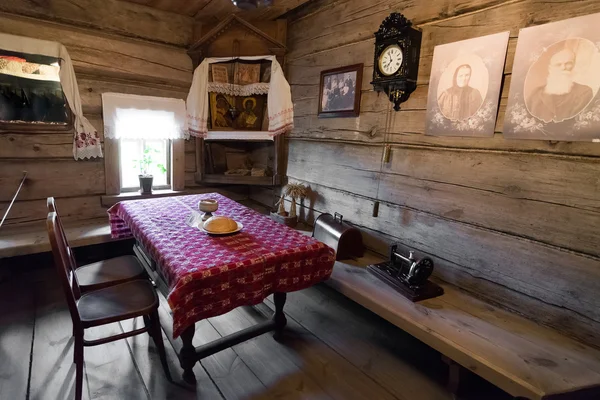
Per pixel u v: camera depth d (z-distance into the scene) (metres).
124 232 2.53
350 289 2.02
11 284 2.62
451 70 1.92
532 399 1.29
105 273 1.96
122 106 3.00
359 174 2.58
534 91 1.60
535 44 1.58
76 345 1.49
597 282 1.49
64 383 1.68
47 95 2.69
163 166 3.46
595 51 1.41
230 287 1.51
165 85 3.21
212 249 1.68
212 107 3.27
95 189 3.05
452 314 1.76
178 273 1.41
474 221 1.91
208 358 1.91
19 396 1.58
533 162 1.65
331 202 2.86
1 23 2.47
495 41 1.73
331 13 2.69
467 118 1.87
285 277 1.69
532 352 1.48
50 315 2.23
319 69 2.85
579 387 1.30
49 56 2.65
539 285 1.67
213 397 1.65
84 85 2.85
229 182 3.37
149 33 3.05
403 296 1.93
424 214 2.16
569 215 1.55
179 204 2.50
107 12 2.84
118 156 3.10
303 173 3.14
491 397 1.71
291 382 1.77
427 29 2.05
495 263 1.83
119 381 1.71
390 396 1.71
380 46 2.17
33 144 2.71
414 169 2.19
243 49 3.08
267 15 3.11
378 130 2.40
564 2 1.49
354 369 1.89
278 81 3.01
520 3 1.64
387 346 2.10
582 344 1.54
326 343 2.10
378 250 2.48
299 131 3.14
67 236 2.65
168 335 2.09
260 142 3.66
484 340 1.56
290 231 2.02
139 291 1.75
